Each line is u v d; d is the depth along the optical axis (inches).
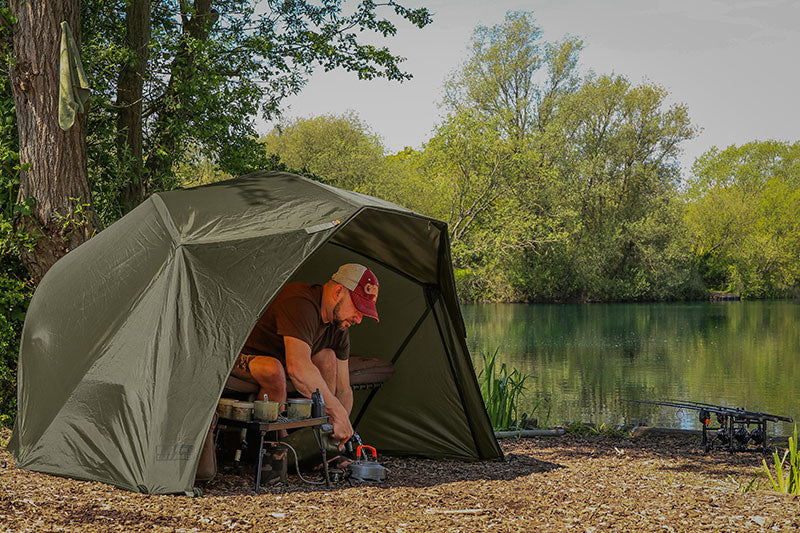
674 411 485.7
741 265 2101.4
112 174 372.2
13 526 133.8
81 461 181.0
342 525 145.3
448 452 253.3
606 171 1652.3
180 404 174.6
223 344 180.4
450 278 236.1
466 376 246.2
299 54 498.3
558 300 1759.4
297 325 201.5
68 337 203.0
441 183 1373.0
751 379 659.4
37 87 283.1
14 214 282.8
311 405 189.0
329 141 1691.7
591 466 249.3
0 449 222.5
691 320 1360.7
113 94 395.9
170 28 469.4
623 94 1683.1
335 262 263.6
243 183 232.2
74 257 228.1
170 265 193.8
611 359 800.9
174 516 146.9
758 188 2409.0
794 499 184.4
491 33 1481.3
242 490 175.3
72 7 290.4
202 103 410.6
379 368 247.8
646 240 1702.8
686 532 148.3
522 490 192.7
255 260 190.1
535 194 1357.0
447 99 1470.2
